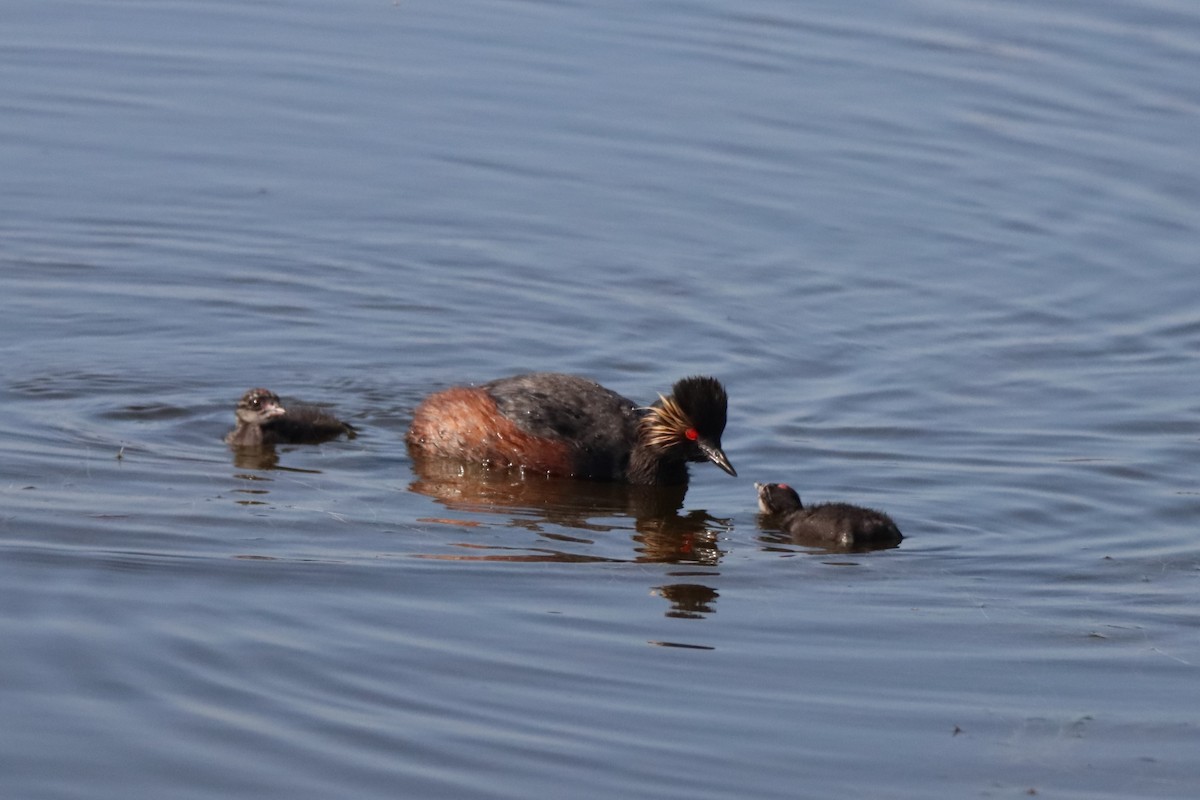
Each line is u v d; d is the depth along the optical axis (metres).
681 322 19.23
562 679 11.23
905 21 27.80
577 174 22.78
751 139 23.77
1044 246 21.25
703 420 15.50
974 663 11.77
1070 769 10.30
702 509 15.13
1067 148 23.67
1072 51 26.58
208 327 18.67
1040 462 15.82
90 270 19.78
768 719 10.81
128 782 9.62
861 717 10.89
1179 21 27.62
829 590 13.04
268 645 11.39
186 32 26.48
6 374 17.06
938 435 16.52
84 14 26.95
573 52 26.36
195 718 10.34
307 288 19.73
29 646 11.12
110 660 10.99
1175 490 15.16
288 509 14.21
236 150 22.97
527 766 10.06
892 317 19.44
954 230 21.61
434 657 11.41
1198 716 11.05
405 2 28.14
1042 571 13.49
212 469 15.16
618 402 16.42
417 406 17.08
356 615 12.01
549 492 15.48
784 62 26.22
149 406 16.64
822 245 21.20
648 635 12.02
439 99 24.66
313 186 22.19
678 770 10.12
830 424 16.81
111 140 23.03
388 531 13.90
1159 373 18.11
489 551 13.60
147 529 13.40
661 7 28.27
